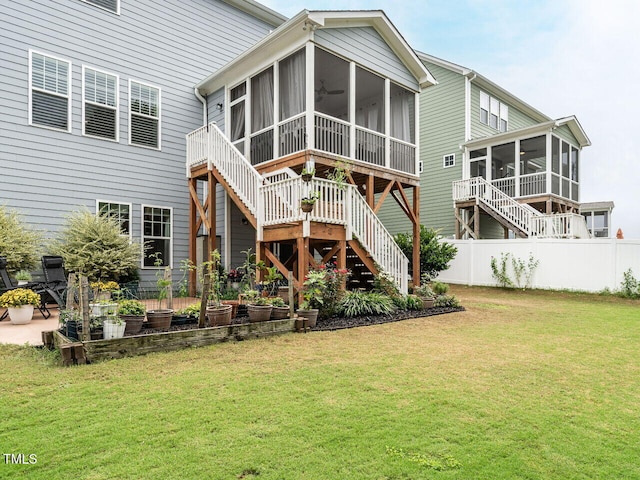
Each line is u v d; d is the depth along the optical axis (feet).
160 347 15.42
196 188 36.14
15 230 25.81
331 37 28.63
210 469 7.39
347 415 9.77
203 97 38.11
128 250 29.48
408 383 12.14
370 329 20.48
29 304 21.17
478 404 10.59
